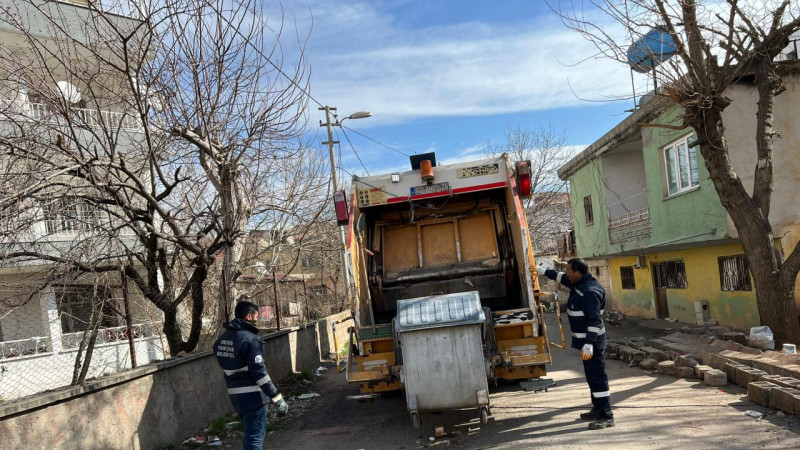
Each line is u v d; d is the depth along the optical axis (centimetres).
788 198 1113
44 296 770
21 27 705
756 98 1118
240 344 510
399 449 593
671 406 640
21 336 1007
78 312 731
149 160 790
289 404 884
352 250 725
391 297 798
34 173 643
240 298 1187
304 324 1248
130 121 871
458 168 791
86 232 768
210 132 780
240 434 719
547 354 643
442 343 582
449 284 790
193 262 869
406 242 827
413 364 582
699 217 1220
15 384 1000
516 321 661
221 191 836
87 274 715
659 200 1411
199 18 725
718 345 869
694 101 845
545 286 3106
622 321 1856
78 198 707
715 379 716
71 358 1020
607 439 544
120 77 762
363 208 809
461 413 705
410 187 793
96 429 550
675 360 831
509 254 786
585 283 604
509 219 791
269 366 1001
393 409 778
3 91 738
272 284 1283
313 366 1273
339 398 902
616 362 981
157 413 649
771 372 695
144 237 809
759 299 896
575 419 626
